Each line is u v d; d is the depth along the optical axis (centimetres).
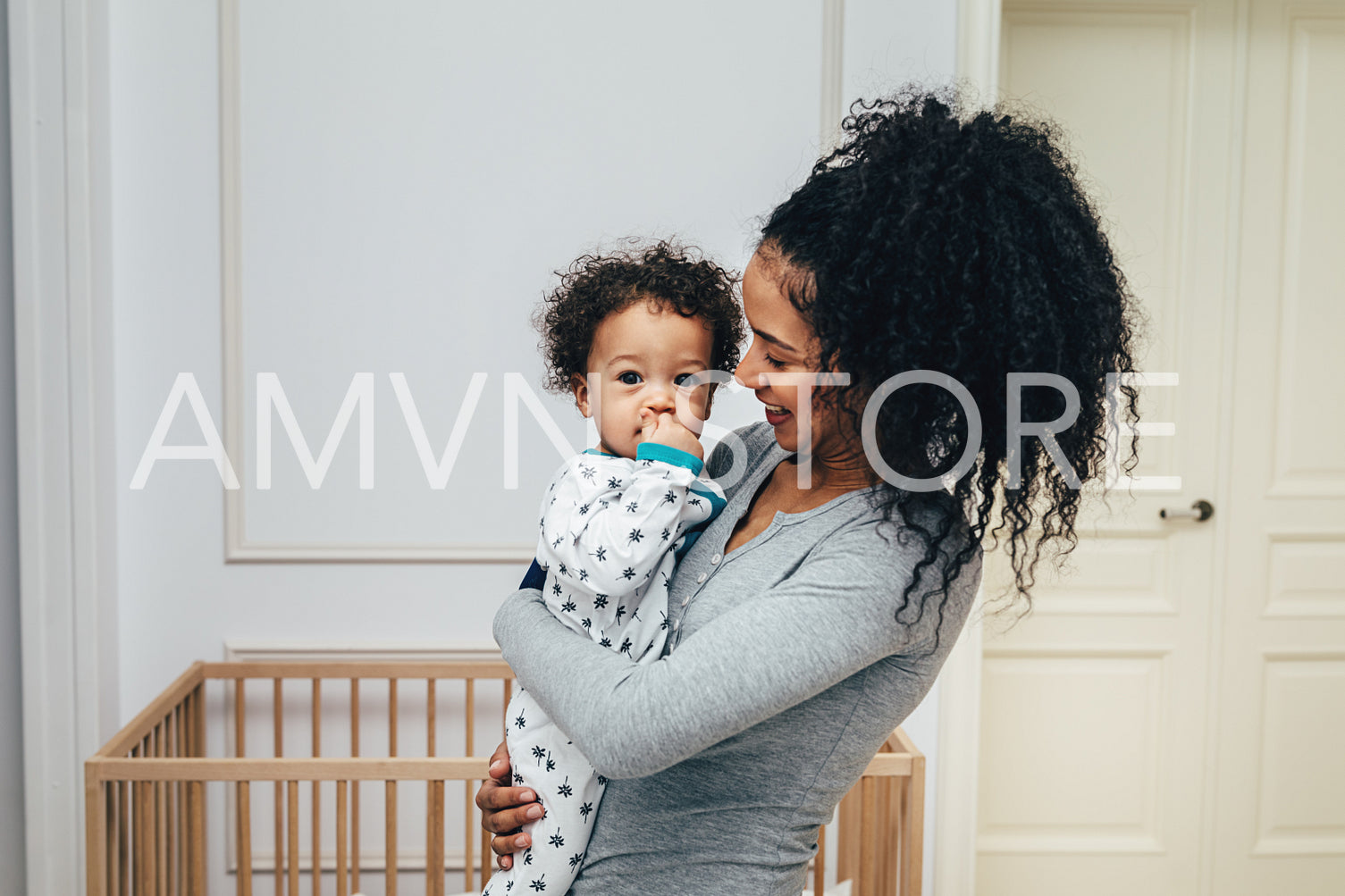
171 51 180
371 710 192
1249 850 215
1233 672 212
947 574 68
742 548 77
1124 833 214
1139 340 206
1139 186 204
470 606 191
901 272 65
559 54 186
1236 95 203
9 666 181
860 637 66
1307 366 208
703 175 188
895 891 145
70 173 174
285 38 182
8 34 172
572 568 79
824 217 70
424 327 187
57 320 175
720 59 187
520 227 187
